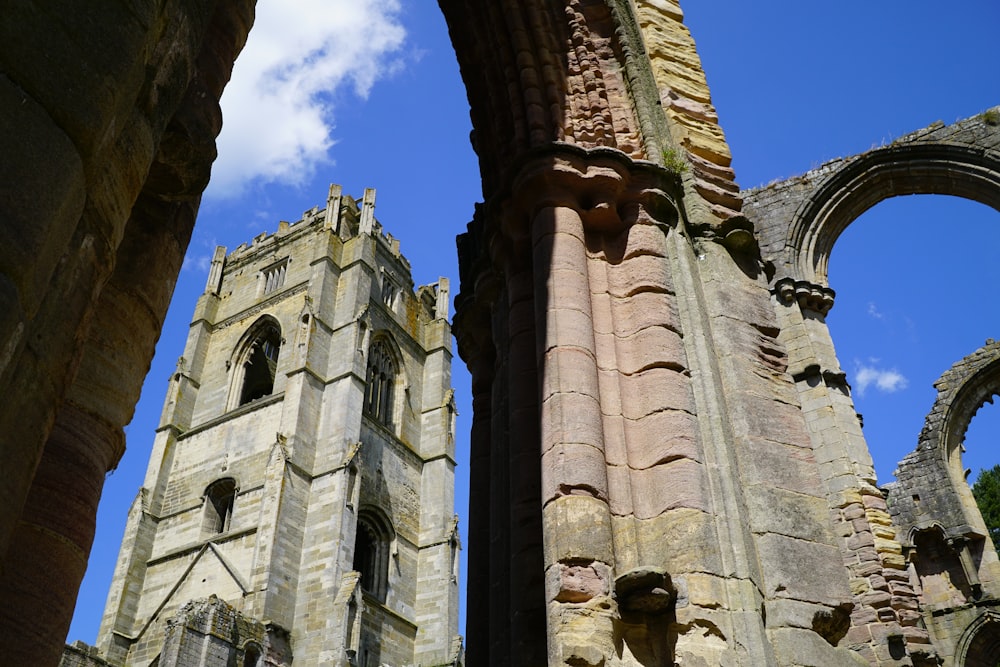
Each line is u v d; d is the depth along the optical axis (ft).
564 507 24.04
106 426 17.79
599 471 24.95
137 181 15.39
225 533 170.19
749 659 22.08
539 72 35.60
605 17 38.34
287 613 154.30
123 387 18.44
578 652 21.52
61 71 12.48
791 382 30.27
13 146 11.45
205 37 20.53
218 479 183.52
